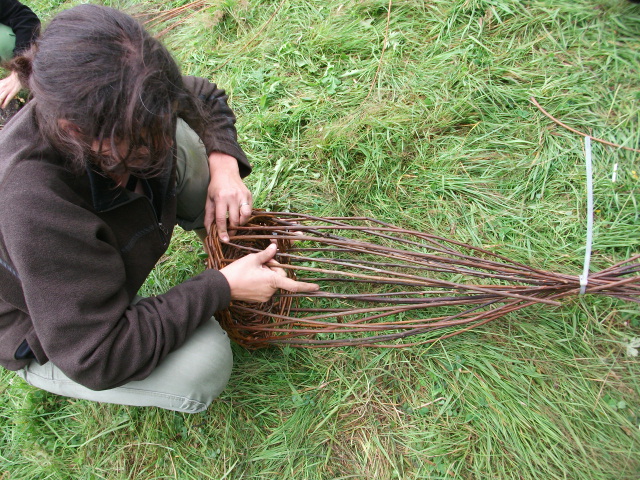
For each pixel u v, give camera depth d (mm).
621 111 1875
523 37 2113
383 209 1833
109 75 768
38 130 902
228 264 1278
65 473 1438
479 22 2146
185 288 1123
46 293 903
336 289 1678
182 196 1457
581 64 1995
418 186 1869
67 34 793
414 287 1621
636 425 1361
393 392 1489
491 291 1273
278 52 2275
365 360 1537
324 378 1523
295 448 1407
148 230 1181
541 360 1485
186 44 2480
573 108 1912
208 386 1261
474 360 1503
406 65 2121
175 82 895
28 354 1100
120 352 1010
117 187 998
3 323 1064
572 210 1734
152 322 1069
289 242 1595
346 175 1928
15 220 857
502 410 1412
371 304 1620
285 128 2068
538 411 1407
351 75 2160
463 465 1354
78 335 955
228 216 1399
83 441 1486
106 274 990
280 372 1537
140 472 1423
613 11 2076
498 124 1938
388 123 1956
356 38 2229
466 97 1972
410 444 1396
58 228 889
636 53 1970
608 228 1683
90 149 846
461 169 1878
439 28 2176
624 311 1512
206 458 1419
